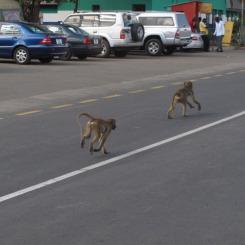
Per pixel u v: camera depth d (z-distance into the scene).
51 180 9.47
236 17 64.62
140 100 18.48
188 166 10.26
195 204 8.12
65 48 30.45
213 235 6.93
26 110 16.59
